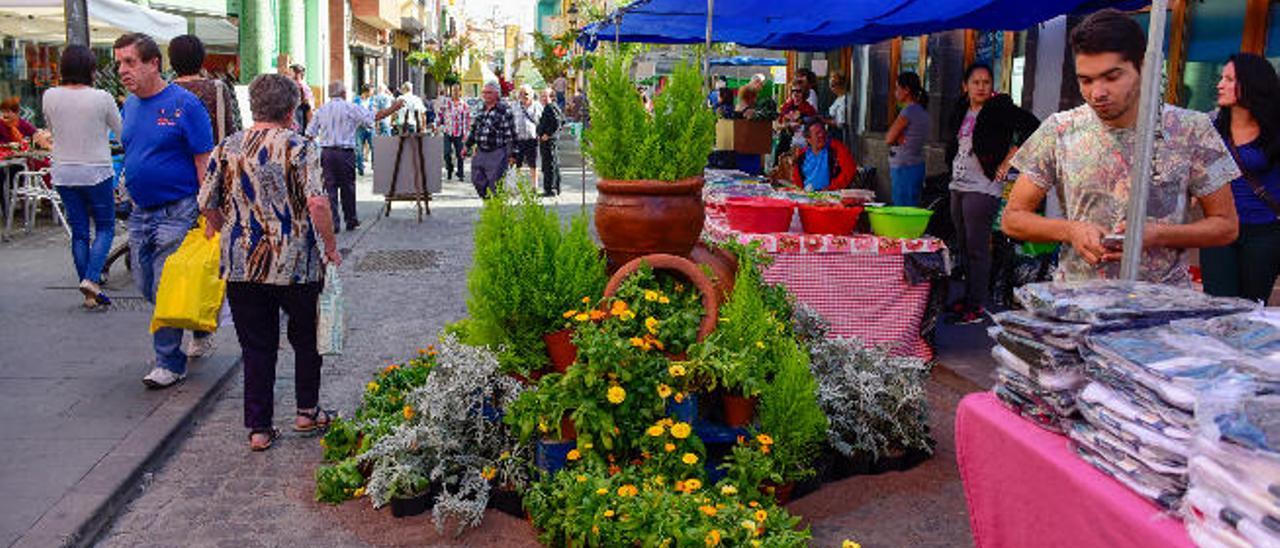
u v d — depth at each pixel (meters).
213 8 19.62
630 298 3.91
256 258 4.47
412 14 44.78
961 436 2.50
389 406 4.76
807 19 8.68
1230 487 1.61
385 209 13.45
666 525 3.34
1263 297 4.56
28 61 15.95
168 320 5.20
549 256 4.06
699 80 4.10
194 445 4.79
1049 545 2.12
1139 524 1.80
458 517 3.93
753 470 3.78
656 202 3.97
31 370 5.74
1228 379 1.76
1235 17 6.96
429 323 7.37
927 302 6.03
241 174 4.42
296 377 4.86
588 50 11.91
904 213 5.87
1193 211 3.37
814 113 12.37
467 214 14.02
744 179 9.11
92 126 7.27
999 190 6.95
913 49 13.05
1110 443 1.95
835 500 4.16
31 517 3.76
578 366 3.71
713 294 3.98
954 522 3.96
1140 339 2.01
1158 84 2.54
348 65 30.11
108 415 4.96
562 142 28.70
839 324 5.89
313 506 4.09
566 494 3.62
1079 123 2.96
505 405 4.05
